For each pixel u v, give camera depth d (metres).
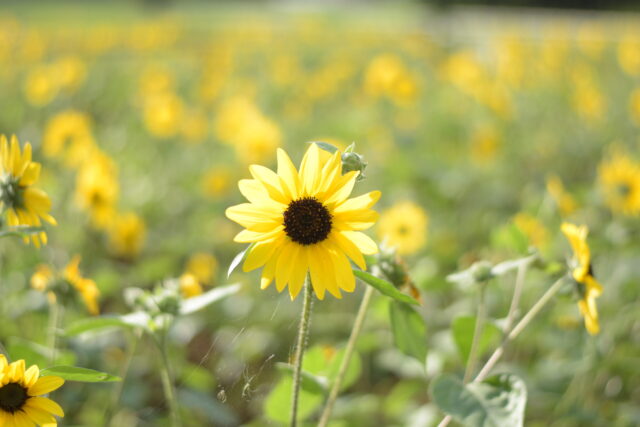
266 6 39.72
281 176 1.87
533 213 4.54
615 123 8.90
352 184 1.85
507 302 4.12
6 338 3.65
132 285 4.72
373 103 9.16
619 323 3.94
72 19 26.28
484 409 2.01
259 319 4.28
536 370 3.81
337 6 40.28
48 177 5.50
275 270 1.85
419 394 4.20
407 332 2.32
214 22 27.28
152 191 6.69
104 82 12.27
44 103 8.80
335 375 2.59
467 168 7.02
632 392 3.97
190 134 7.60
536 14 31.38
